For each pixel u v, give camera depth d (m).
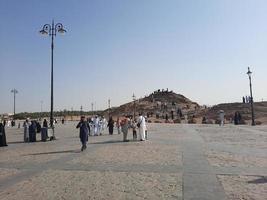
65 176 12.20
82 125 20.58
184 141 25.64
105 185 10.71
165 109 112.50
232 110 85.31
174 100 134.62
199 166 14.05
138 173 12.65
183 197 9.20
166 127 48.44
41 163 15.36
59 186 10.61
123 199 9.10
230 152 18.53
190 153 18.23
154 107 118.31
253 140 25.78
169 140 26.66
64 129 48.09
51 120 29.66
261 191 9.80
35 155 18.41
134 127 28.00
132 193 9.70
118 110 124.31
